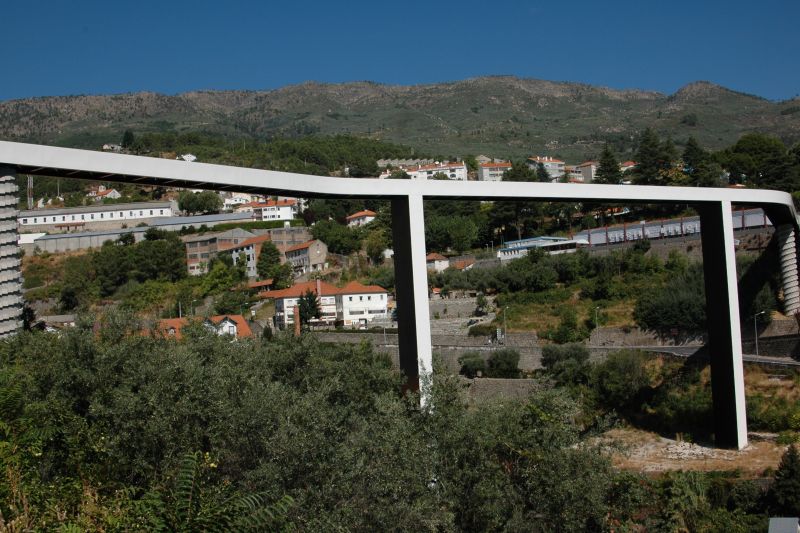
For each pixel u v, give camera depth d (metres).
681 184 120.06
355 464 19.69
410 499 20.19
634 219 123.00
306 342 37.09
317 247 136.38
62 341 26.86
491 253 121.50
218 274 128.50
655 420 55.75
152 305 118.62
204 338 35.94
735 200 50.88
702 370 58.09
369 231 151.62
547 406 24.66
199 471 14.89
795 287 64.81
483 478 22.27
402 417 23.11
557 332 80.12
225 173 30.81
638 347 71.12
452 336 87.25
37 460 16.94
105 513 14.94
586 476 23.16
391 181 34.62
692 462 46.25
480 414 24.22
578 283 90.81
